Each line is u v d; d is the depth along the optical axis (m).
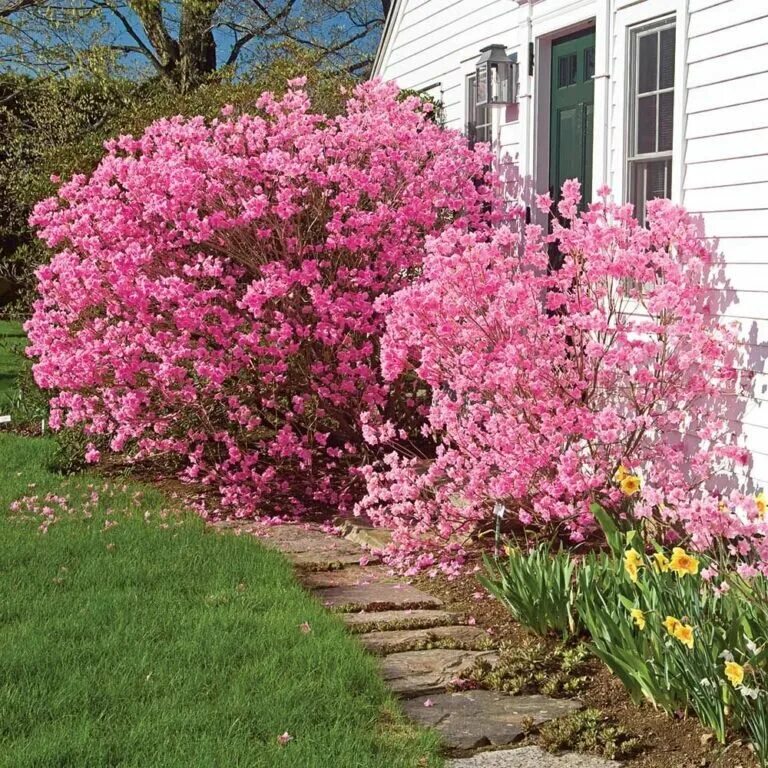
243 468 8.53
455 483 6.88
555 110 8.88
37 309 8.88
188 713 4.13
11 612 5.35
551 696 4.65
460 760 4.02
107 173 8.80
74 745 3.82
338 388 8.75
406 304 6.89
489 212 9.70
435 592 6.24
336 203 8.38
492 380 6.48
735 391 6.24
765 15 6.02
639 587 4.81
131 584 5.95
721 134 6.40
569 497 6.45
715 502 4.93
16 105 20.00
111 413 8.96
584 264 6.86
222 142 8.85
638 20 7.20
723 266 6.38
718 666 4.07
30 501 8.07
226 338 8.29
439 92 11.12
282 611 5.47
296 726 4.08
